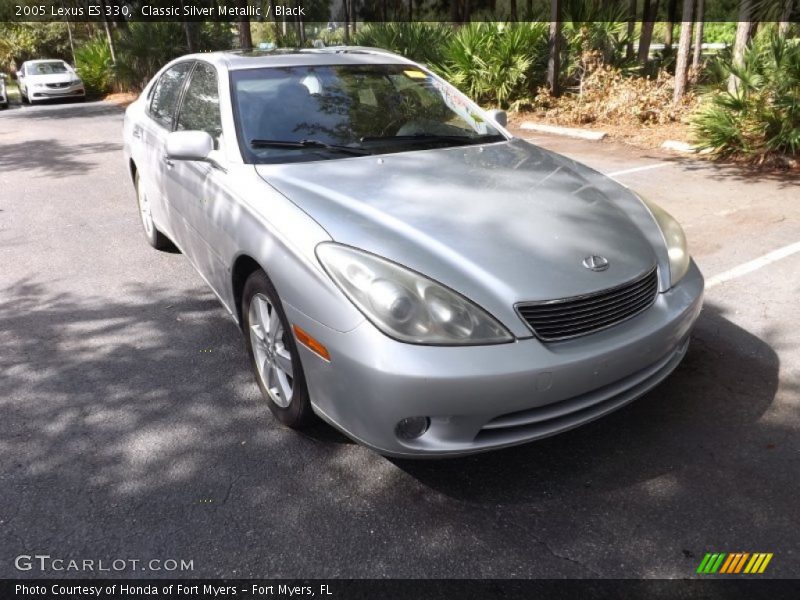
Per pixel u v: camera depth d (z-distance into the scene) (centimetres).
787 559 225
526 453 282
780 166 770
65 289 478
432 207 280
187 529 245
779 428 293
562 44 1284
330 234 259
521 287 243
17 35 3778
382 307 232
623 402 268
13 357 378
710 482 262
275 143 336
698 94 1067
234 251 305
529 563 227
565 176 334
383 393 230
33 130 1448
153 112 486
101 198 748
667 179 730
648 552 229
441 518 248
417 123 375
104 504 259
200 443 296
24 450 293
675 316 273
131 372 359
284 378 296
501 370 229
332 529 244
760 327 384
